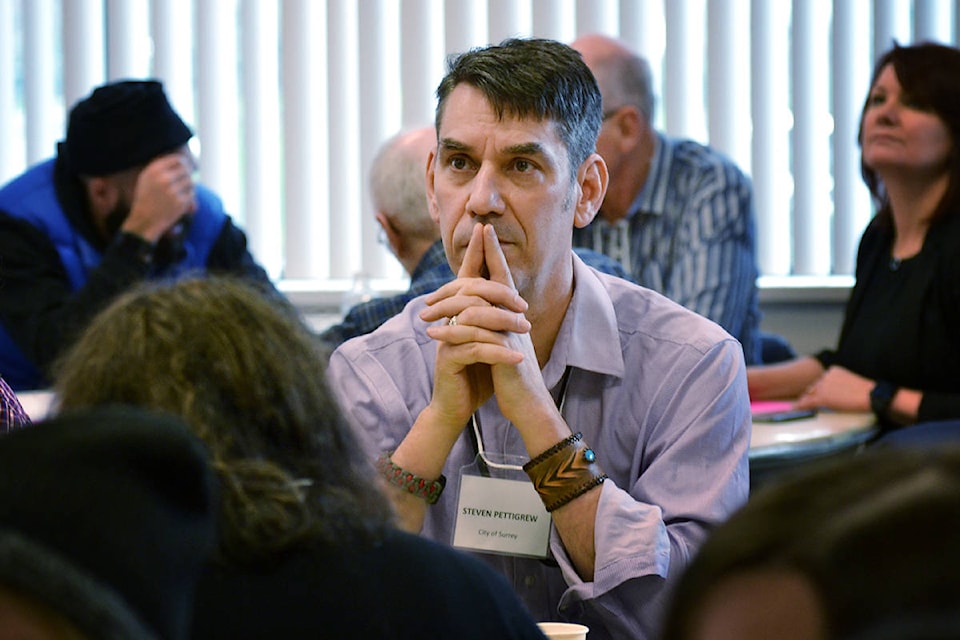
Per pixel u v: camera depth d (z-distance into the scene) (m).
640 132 8.35
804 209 10.87
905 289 7.51
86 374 2.14
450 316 3.69
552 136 3.68
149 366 2.12
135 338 2.15
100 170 7.66
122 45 11.15
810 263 10.91
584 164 3.86
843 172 10.82
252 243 11.20
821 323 10.82
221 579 2.01
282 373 2.17
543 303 3.86
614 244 8.55
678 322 4.00
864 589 0.71
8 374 8.00
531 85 3.64
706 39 10.82
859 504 0.74
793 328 10.84
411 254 6.26
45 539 1.19
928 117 7.32
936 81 7.30
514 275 3.73
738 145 10.94
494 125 3.65
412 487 3.70
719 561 0.75
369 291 9.45
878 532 0.72
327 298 11.04
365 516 2.18
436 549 2.21
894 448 0.86
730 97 10.88
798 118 10.82
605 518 3.61
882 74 7.54
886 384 7.31
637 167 8.41
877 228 7.89
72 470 1.25
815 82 10.83
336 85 11.04
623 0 10.84
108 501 1.24
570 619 3.83
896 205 7.64
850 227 10.86
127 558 1.21
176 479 1.32
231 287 2.30
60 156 8.10
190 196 7.89
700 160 8.61
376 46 11.03
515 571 3.88
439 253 5.70
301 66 11.07
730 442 3.88
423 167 6.12
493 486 3.85
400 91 11.03
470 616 2.13
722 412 3.87
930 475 0.76
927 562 0.71
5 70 11.24
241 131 11.15
